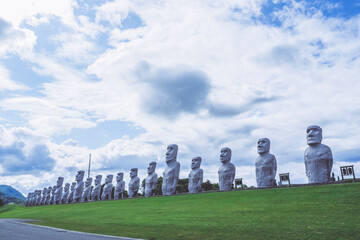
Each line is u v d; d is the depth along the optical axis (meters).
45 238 15.10
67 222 24.12
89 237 15.41
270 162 31.34
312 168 28.02
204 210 22.95
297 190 23.89
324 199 20.23
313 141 28.34
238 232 15.02
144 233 16.34
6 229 19.84
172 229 16.98
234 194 27.56
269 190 26.03
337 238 12.73
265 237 13.73
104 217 25.52
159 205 29.23
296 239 13.06
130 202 35.75
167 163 42.31
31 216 34.81
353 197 19.42
